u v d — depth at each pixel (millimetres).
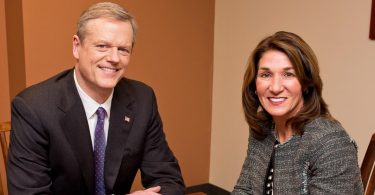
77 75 1568
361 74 2404
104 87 1496
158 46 3057
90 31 1427
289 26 2771
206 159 3535
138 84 1808
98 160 1609
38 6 2521
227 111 3320
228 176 3383
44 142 1504
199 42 3275
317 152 1353
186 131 3352
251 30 3027
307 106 1430
